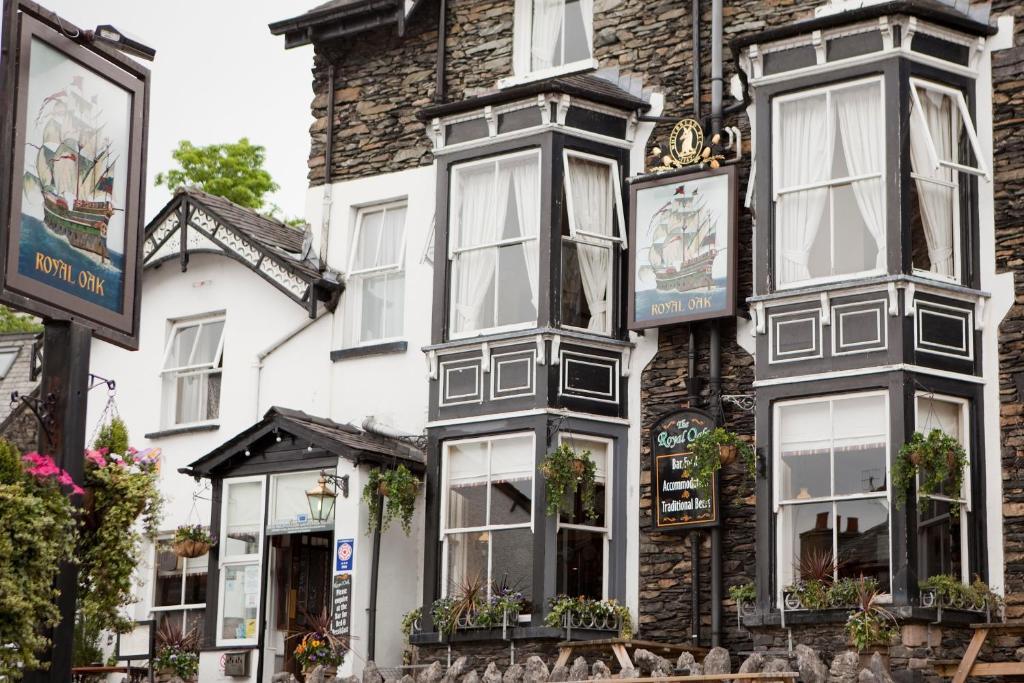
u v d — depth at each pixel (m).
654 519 18.73
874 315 17.39
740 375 18.70
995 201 17.84
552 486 18.64
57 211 14.43
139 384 23.44
